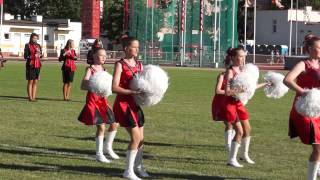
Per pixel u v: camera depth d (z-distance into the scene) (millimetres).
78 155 12602
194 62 71125
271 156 13141
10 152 12695
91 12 90438
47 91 29453
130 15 74500
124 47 10242
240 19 102812
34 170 10945
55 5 127625
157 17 74125
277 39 101375
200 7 69250
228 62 12141
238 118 11977
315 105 8836
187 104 24469
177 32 74875
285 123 18828
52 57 91000
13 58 81750
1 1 83438
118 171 11016
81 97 26594
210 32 71562
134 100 10117
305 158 12953
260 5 110750
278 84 12414
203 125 17859
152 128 17016
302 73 9383
